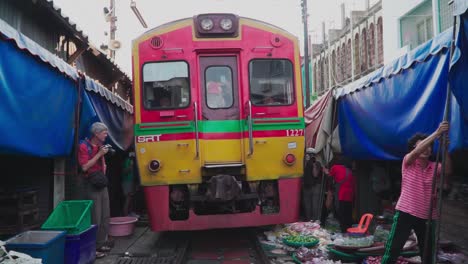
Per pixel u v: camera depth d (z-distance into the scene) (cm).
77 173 677
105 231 637
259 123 673
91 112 682
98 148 627
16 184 656
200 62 692
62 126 600
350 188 754
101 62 1055
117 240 758
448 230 660
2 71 432
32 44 502
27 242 463
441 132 414
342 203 753
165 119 662
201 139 663
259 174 664
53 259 446
